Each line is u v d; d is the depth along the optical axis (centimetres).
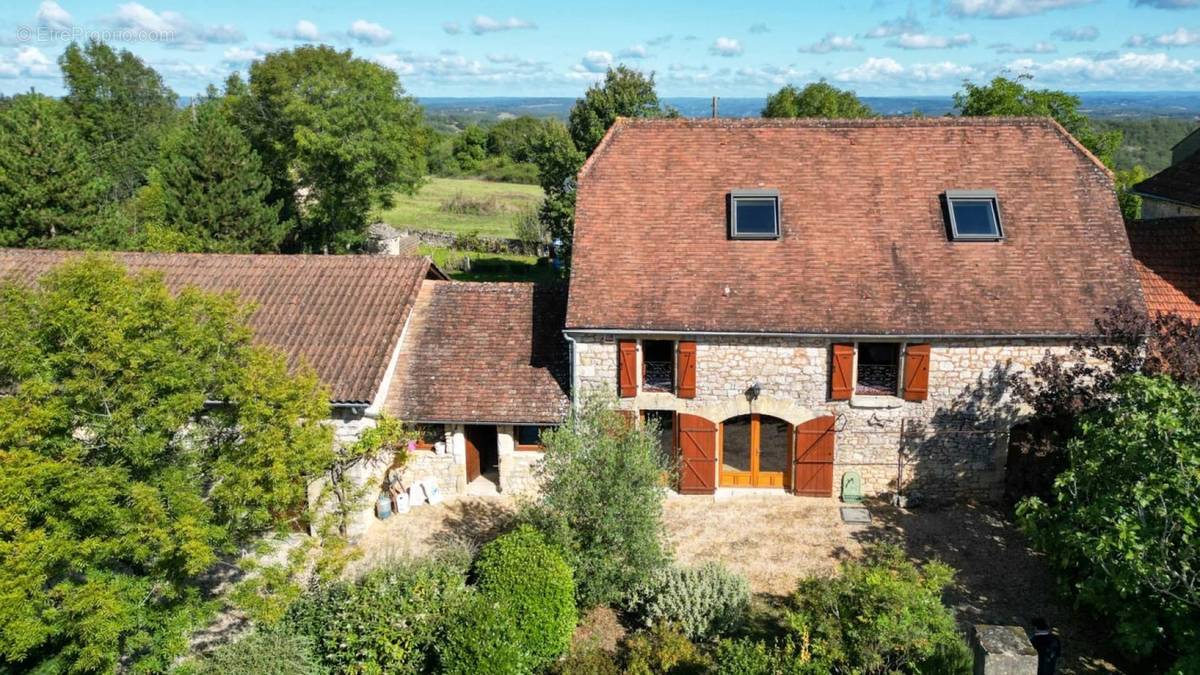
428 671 1297
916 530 1712
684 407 1805
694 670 1252
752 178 1927
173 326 1106
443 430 1862
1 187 2998
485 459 2000
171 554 1063
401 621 1303
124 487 1023
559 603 1317
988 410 1744
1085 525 1184
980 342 1698
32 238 3042
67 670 1108
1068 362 1694
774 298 1741
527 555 1364
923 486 1817
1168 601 1084
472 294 2011
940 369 1728
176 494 1058
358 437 1677
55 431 1012
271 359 1228
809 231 1833
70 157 3125
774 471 1888
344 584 1375
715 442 1814
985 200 1841
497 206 6325
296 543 1709
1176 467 1088
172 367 1059
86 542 976
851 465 1823
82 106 6109
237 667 1159
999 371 1716
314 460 1205
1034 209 1825
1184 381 1432
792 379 1759
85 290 1048
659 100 3691
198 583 1554
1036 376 1598
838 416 1780
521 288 2017
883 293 1730
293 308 1877
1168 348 1491
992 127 1956
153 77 7000
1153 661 1253
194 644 1384
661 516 1529
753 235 1823
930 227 1820
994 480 1794
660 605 1398
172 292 1936
